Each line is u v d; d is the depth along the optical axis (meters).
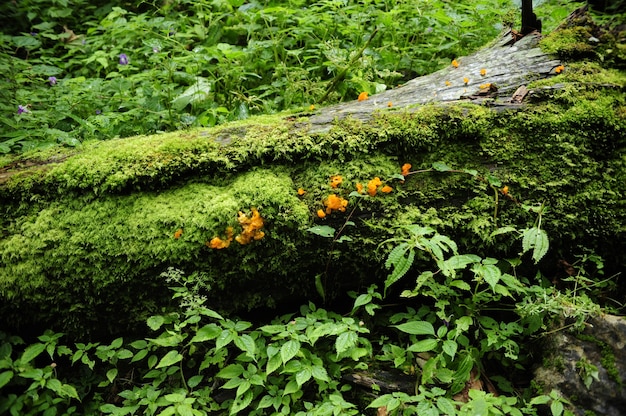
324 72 3.93
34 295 2.11
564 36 2.73
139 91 3.68
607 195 2.24
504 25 3.12
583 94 2.41
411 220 2.24
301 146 2.32
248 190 2.23
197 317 2.02
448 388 2.02
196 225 2.17
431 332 1.97
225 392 2.15
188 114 3.39
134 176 2.24
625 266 2.28
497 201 2.24
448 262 1.95
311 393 2.11
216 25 4.42
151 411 1.96
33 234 2.14
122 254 2.15
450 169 2.27
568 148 2.30
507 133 2.36
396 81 3.80
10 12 5.32
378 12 3.96
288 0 4.55
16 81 3.79
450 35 3.86
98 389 2.20
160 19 4.48
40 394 1.94
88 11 5.57
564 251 2.29
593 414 1.87
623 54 2.61
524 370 2.17
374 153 2.36
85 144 2.53
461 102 2.45
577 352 1.98
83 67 4.50
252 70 3.88
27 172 2.27
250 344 1.97
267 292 2.33
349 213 2.25
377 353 2.25
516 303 2.13
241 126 2.44
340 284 2.36
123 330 2.28
